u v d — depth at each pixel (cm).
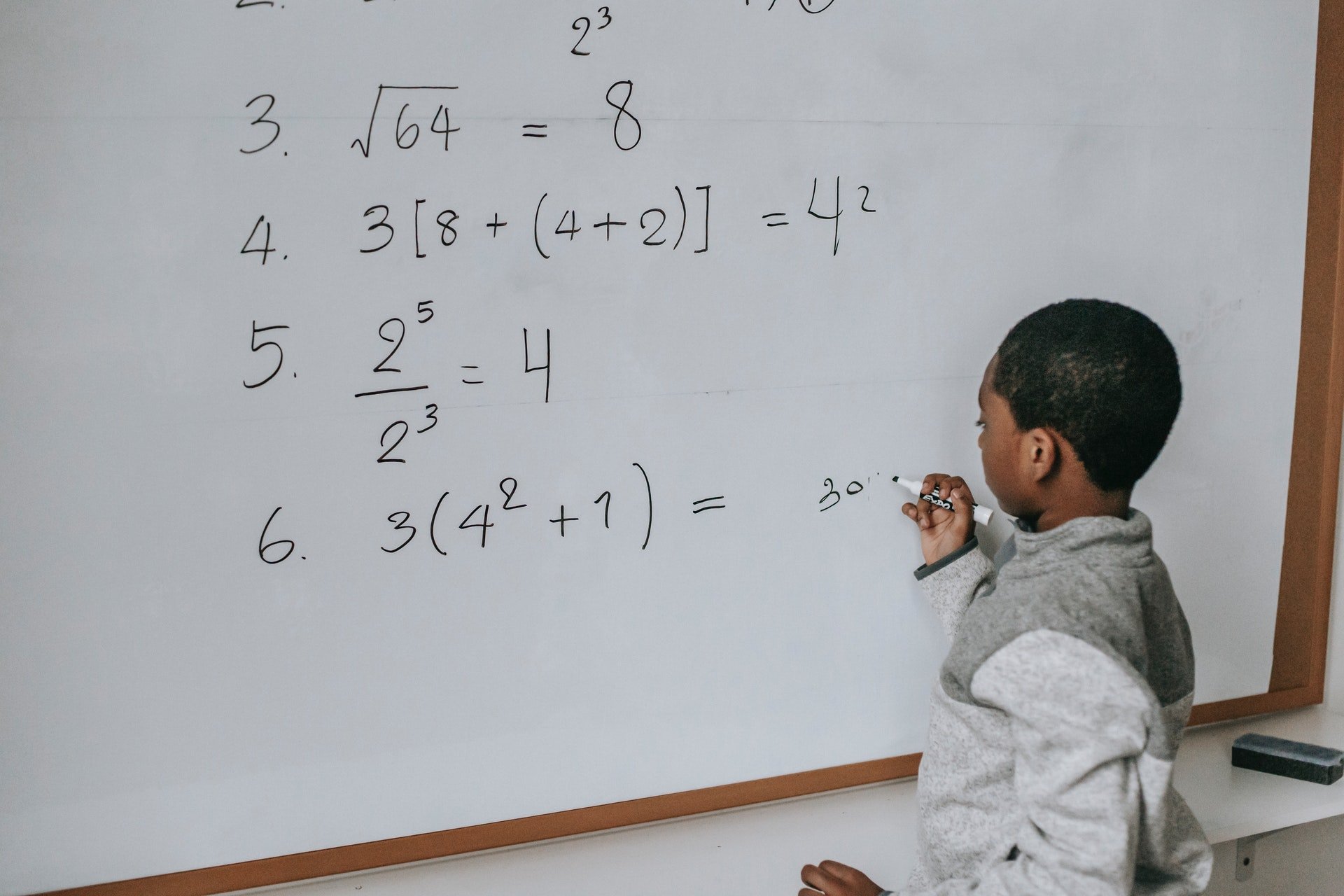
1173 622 80
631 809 96
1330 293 120
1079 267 107
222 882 84
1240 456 118
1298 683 128
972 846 76
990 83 100
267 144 78
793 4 91
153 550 79
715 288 92
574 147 86
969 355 103
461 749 89
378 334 82
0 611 76
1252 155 113
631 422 91
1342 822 131
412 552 86
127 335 76
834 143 95
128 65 74
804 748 102
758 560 97
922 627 106
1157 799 64
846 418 99
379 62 80
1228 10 109
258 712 83
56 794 79
